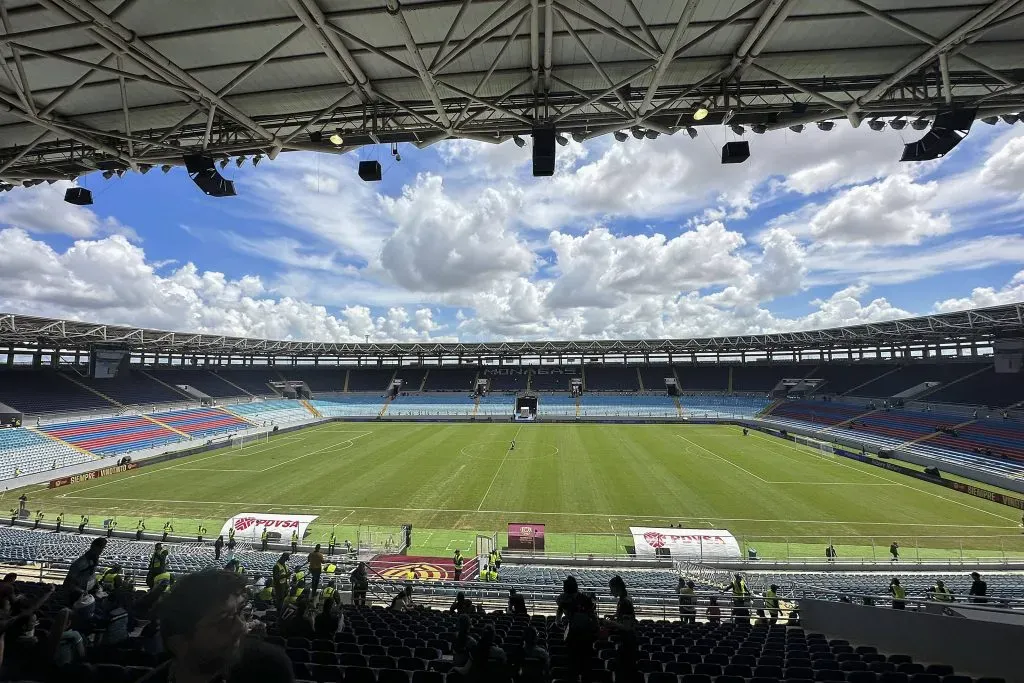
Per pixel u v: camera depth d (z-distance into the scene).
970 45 8.69
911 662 7.67
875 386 59.25
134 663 4.94
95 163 12.30
